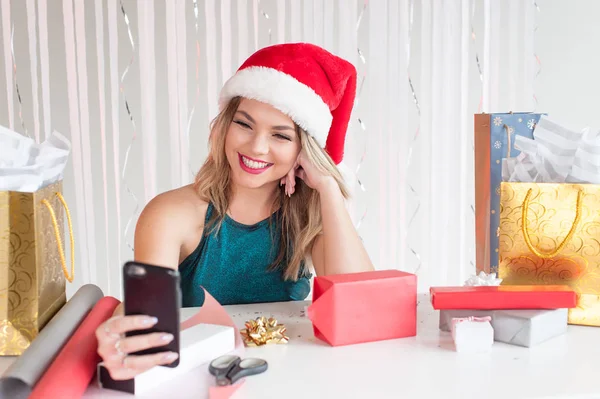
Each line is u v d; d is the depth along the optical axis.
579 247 1.03
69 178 2.15
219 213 1.34
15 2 2.07
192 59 2.14
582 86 2.38
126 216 2.19
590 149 1.05
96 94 2.13
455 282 2.42
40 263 0.92
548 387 0.80
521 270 1.07
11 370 0.74
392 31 2.23
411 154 2.33
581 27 2.35
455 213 2.38
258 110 1.25
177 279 0.74
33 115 2.12
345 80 1.33
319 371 0.84
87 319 0.89
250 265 1.40
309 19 2.16
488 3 2.29
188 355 0.83
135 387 0.76
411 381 0.82
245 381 0.80
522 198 1.05
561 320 1.00
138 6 2.09
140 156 2.17
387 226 2.34
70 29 2.09
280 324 1.05
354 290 0.94
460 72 2.30
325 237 1.31
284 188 1.39
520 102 2.35
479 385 0.81
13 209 0.90
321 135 1.30
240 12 2.13
